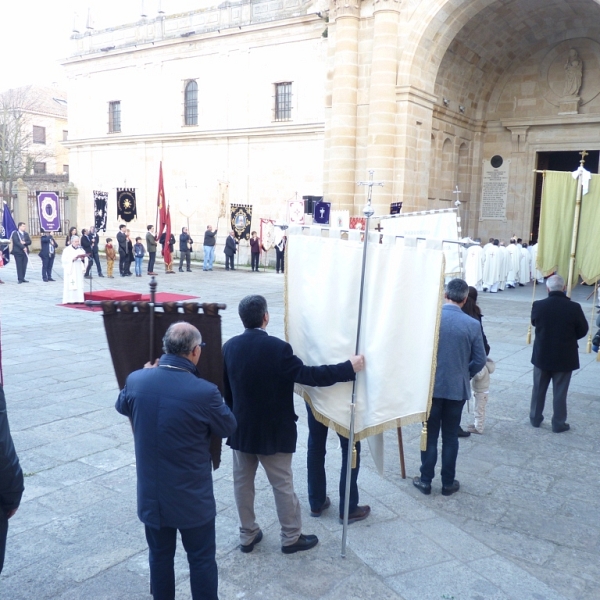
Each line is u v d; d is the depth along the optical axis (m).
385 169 19.56
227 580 3.87
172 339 3.17
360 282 3.99
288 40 24.84
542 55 23.98
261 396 3.87
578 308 6.66
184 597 3.70
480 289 20.36
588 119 23.16
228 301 16.25
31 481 5.21
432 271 4.12
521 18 21.80
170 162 29.45
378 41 19.19
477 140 25.27
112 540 4.30
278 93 25.69
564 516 4.89
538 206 25.44
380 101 19.31
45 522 4.54
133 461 5.68
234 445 3.96
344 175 20.31
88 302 3.54
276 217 26.25
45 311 14.26
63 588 3.74
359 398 4.11
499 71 24.58
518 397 8.16
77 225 33.59
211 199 28.22
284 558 4.14
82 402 7.44
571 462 6.00
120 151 31.34
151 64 29.23
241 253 27.36
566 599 3.78
